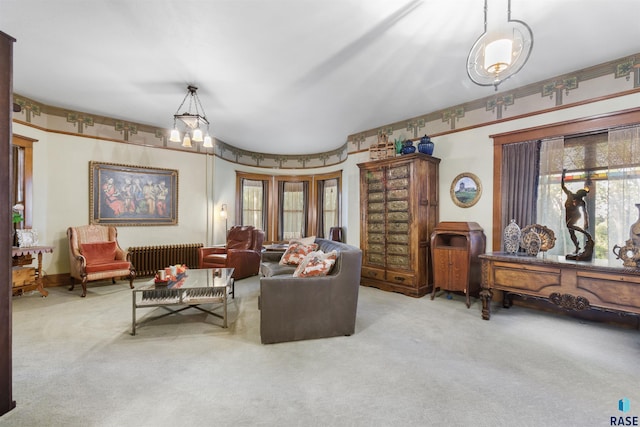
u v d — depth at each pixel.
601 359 2.20
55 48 2.73
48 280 4.34
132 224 5.04
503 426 1.48
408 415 1.57
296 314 2.53
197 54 2.83
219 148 6.14
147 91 3.70
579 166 3.17
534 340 2.55
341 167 6.69
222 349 2.37
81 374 1.96
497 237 3.68
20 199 4.03
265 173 7.26
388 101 3.96
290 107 4.19
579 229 2.73
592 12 2.20
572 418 1.54
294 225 7.45
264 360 2.18
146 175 5.18
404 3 2.10
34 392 1.75
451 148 4.15
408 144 4.21
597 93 2.99
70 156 4.48
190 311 3.34
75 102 4.14
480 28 2.39
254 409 1.61
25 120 4.02
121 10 2.20
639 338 2.59
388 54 2.79
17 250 3.49
